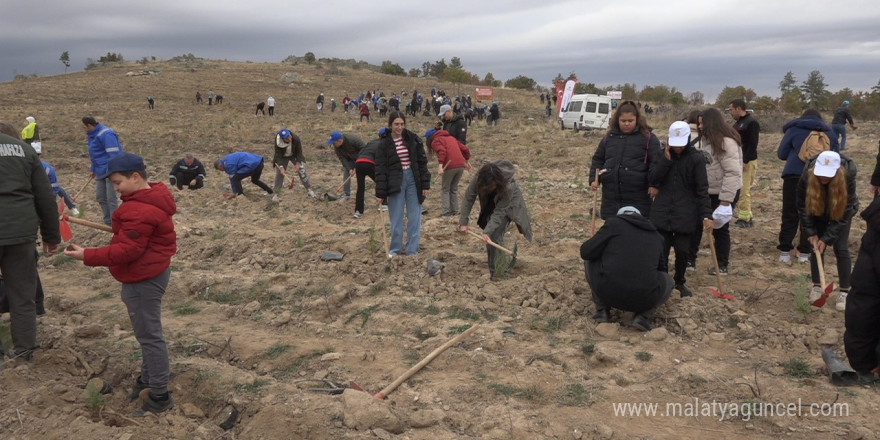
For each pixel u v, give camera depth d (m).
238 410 4.46
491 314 6.05
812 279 6.04
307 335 5.88
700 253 7.96
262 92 58.25
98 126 9.49
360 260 7.72
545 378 4.72
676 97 65.62
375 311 6.27
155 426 4.32
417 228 7.81
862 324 4.52
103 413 4.52
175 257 8.66
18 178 4.82
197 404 4.69
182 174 13.65
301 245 8.64
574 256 8.03
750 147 8.82
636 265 5.33
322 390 4.65
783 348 5.23
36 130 15.38
